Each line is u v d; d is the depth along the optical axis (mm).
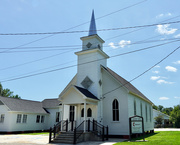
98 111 20656
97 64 22156
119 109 20969
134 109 23234
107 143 15586
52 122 34188
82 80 22641
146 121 28984
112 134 20625
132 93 22219
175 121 51656
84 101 18234
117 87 21750
